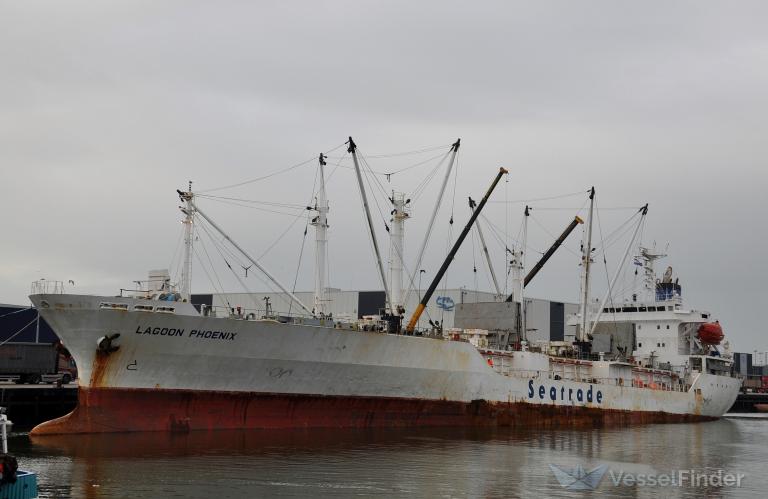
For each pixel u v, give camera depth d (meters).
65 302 48.03
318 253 60.91
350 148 62.50
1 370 71.50
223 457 43.03
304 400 56.12
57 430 49.41
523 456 48.41
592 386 76.25
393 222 66.38
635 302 100.56
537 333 122.12
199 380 51.62
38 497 33.12
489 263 85.81
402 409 61.28
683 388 92.44
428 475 40.16
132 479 36.84
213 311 53.16
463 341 64.69
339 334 55.66
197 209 56.28
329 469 40.66
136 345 49.09
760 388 141.25
